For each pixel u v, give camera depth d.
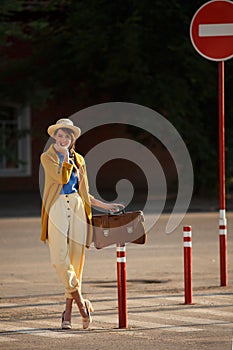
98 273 27.89
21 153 69.25
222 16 26.03
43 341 17.64
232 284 25.45
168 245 35.00
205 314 20.73
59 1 57.50
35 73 61.44
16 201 58.81
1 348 16.94
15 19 59.84
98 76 58.97
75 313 21.22
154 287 25.06
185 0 52.56
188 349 16.61
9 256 32.06
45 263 30.27
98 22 54.38
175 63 53.78
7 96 61.53
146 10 52.50
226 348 16.67
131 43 52.53
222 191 25.36
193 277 26.81
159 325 19.34
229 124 56.00
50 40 60.56
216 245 34.59
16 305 22.28
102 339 17.75
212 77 54.16
